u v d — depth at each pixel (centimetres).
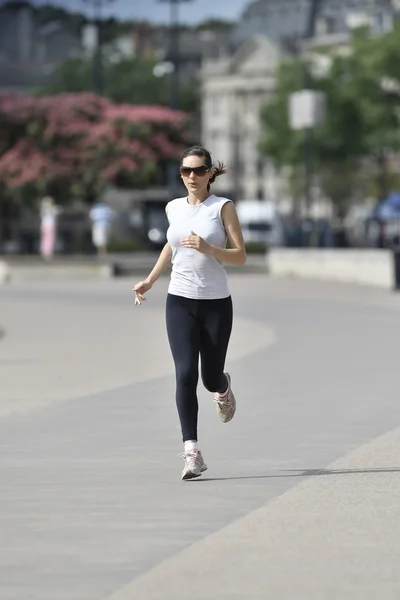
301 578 1520
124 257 12106
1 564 1612
